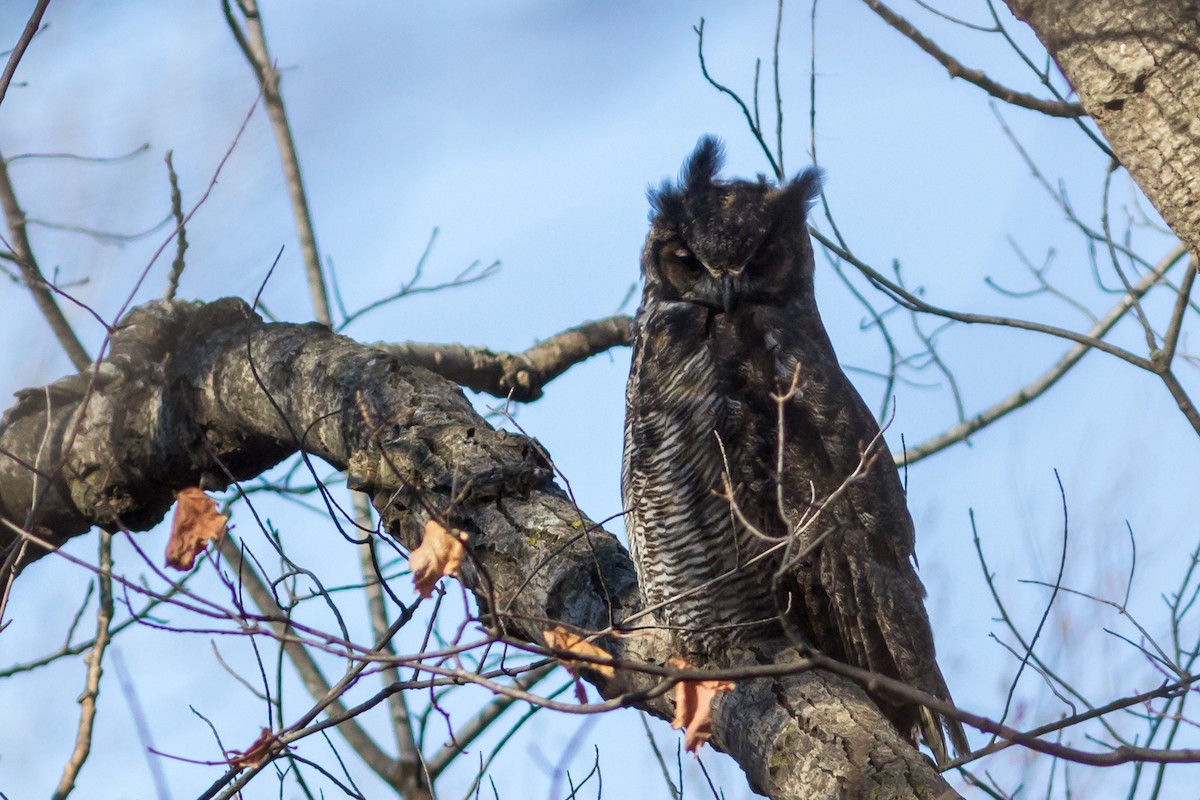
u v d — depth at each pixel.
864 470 7.23
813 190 11.13
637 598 8.48
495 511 8.87
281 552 6.94
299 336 10.60
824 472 9.19
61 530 10.90
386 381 9.88
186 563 7.73
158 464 10.62
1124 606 7.62
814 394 9.47
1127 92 6.91
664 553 9.24
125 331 10.92
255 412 10.35
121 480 10.64
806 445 9.22
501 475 8.96
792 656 8.77
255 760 6.84
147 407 10.66
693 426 9.24
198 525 7.78
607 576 8.59
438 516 6.09
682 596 6.70
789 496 9.07
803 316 10.74
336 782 7.45
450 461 9.07
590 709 4.90
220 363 10.58
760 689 7.56
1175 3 6.81
